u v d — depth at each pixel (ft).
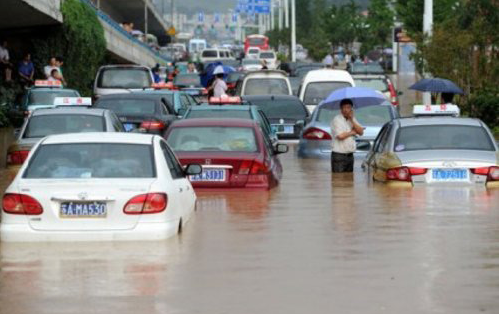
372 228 92.22
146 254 79.66
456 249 81.71
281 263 76.64
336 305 63.82
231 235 88.69
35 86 238.48
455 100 240.53
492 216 98.32
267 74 251.80
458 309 62.44
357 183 129.29
